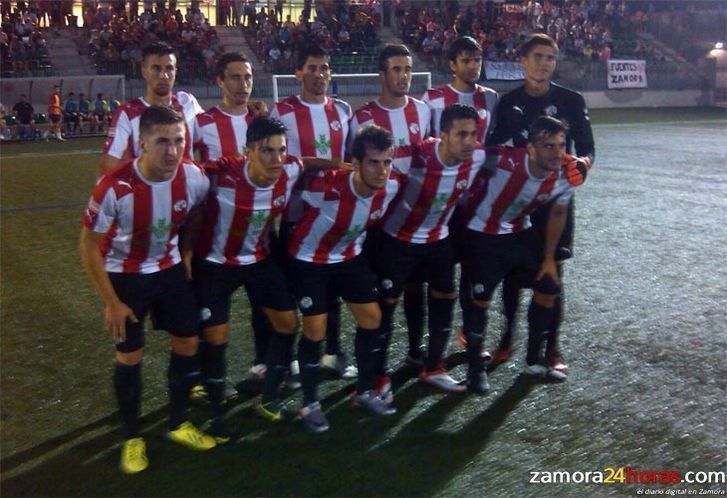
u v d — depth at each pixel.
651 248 6.26
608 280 5.35
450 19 24.19
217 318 3.14
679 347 4.09
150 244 2.89
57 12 21.03
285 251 3.49
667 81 24.22
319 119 3.70
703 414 3.30
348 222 3.15
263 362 3.72
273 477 2.86
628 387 3.59
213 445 3.10
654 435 3.12
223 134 3.65
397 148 3.36
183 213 2.92
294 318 3.25
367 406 3.39
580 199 8.45
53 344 4.19
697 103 24.62
